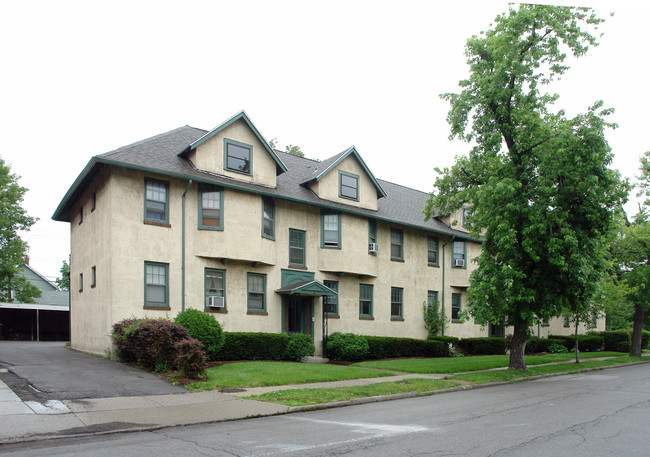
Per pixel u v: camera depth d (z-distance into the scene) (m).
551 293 18.62
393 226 27.34
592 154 17.41
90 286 19.52
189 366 13.77
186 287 18.62
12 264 34.00
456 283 30.34
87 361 16.20
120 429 8.41
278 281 21.69
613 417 10.06
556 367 21.31
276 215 21.83
